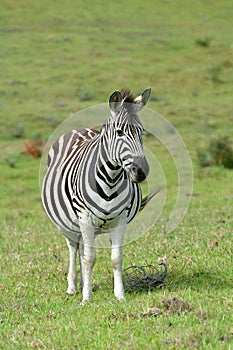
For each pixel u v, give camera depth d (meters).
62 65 125.19
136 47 142.00
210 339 13.80
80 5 190.50
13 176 67.44
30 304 19.14
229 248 23.75
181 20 180.12
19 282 21.83
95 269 23.14
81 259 20.84
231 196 47.38
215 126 88.69
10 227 35.75
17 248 28.02
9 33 151.88
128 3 197.38
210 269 21.12
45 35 150.38
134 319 15.95
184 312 15.77
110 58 131.50
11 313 18.30
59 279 22.31
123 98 16.86
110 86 112.12
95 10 187.12
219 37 155.50
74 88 110.31
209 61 129.38
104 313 16.91
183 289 18.89
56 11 182.00
